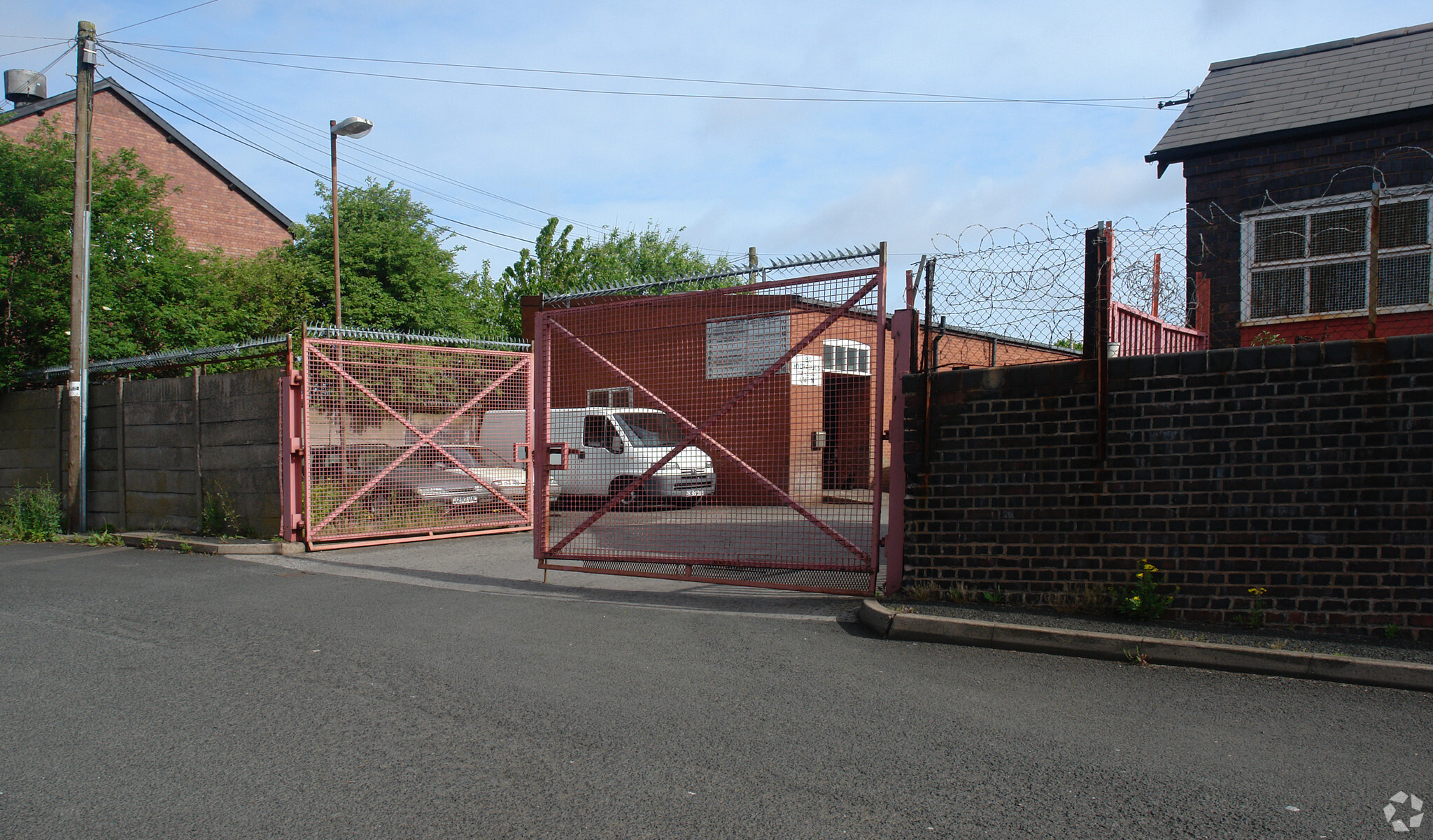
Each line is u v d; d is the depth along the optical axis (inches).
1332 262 341.1
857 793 127.3
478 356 466.9
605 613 255.3
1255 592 206.2
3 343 572.1
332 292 938.7
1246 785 128.0
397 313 970.1
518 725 159.0
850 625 235.0
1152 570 216.2
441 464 449.7
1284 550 203.9
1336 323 336.2
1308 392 201.5
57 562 390.0
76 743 151.9
